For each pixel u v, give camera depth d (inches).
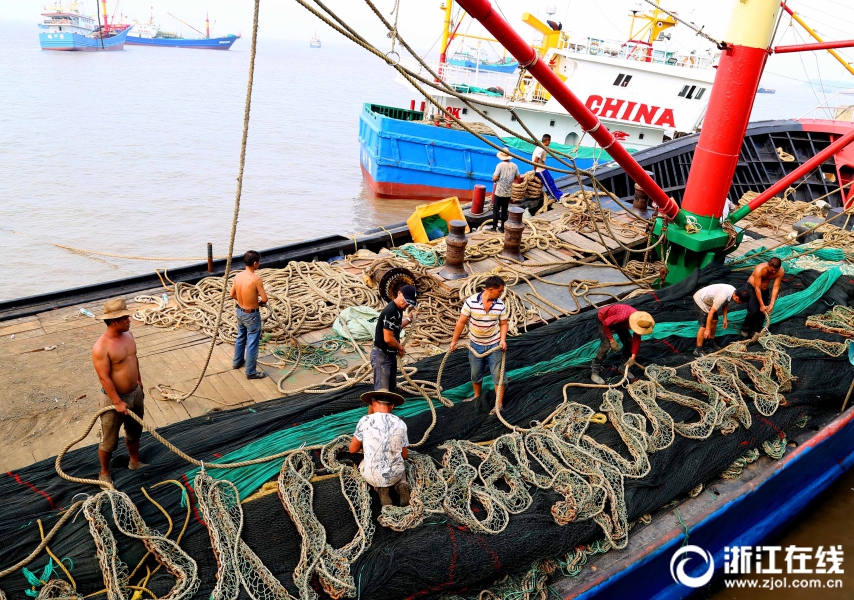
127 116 1461.6
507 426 251.0
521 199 531.5
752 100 384.2
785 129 828.0
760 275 335.6
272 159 1107.9
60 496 197.0
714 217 412.5
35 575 171.5
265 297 279.3
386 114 960.3
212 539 183.3
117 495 185.9
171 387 276.4
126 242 680.4
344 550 184.5
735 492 253.4
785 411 289.3
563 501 217.3
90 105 1596.9
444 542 192.4
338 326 335.9
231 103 1857.8
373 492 208.7
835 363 329.1
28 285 560.7
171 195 852.6
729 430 268.1
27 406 254.4
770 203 640.4
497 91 943.0
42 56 3533.5
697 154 406.9
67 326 323.9
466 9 251.6
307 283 381.1
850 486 327.6
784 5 430.3
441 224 528.7
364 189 932.0
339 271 399.5
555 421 253.4
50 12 4271.7
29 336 311.3
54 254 633.0
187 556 178.4
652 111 837.8
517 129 885.8
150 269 616.4
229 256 221.8
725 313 326.0
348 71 4719.5
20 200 788.0
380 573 181.6
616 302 392.5
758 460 274.4
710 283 398.3
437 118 842.8
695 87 810.2
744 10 363.3
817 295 399.2
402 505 204.2
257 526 193.0
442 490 210.4
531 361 309.1
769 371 303.9
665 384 292.8
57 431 241.4
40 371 280.1
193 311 343.9
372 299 370.6
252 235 724.0
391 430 200.4
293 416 245.4
